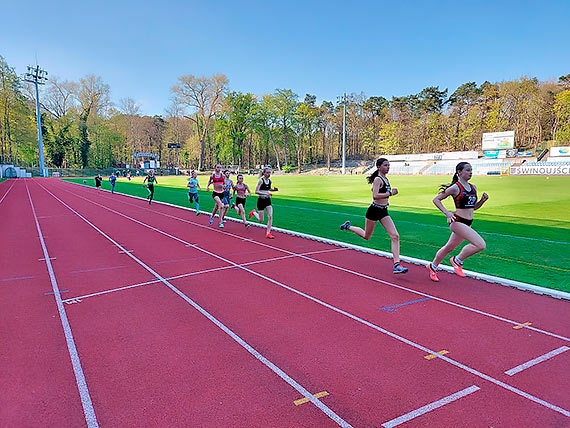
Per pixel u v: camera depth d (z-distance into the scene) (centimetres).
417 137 7769
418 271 632
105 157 8256
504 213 1330
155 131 9425
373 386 297
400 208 1519
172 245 848
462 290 531
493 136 5878
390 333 394
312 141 8825
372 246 835
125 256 741
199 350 358
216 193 1116
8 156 6831
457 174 518
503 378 308
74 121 7425
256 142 8969
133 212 1530
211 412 265
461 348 360
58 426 251
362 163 8144
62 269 645
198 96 7294
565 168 4353
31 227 1129
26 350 358
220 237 947
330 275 606
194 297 504
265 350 358
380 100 8788
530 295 510
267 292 524
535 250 768
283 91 7581
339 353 351
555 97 6300
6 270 639
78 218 1340
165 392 290
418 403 275
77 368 326
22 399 281
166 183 4050
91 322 423
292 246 831
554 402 275
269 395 286
